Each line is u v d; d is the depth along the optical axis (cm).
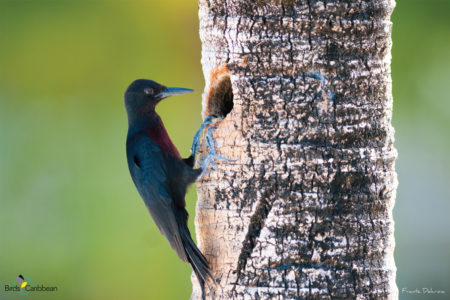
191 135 1555
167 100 1560
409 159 1555
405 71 1482
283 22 727
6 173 1510
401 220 1573
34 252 1463
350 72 727
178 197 844
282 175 725
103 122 1545
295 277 717
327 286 714
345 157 720
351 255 720
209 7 773
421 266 1555
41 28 1550
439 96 1490
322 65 724
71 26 1555
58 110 1548
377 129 738
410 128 1525
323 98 723
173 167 855
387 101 754
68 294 1448
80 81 1559
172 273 1430
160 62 1572
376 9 734
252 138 738
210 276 752
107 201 1485
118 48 1566
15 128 1534
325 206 716
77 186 1501
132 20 1567
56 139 1537
